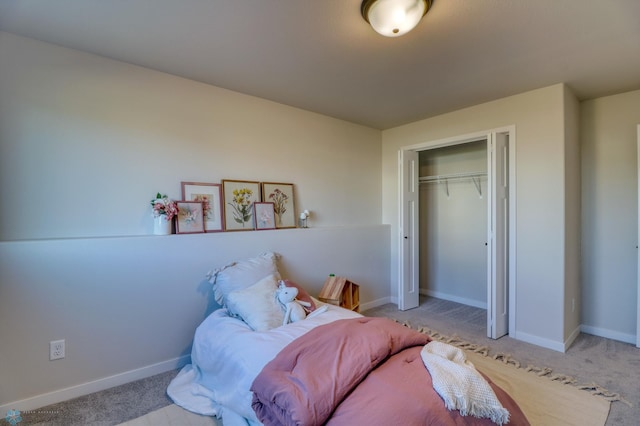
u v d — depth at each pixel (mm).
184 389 2168
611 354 2760
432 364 1478
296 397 1277
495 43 2125
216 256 2707
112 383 2240
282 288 2387
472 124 3406
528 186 3012
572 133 3014
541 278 2943
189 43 2135
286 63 2418
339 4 1717
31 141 2072
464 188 4398
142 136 2490
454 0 1682
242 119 3033
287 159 3373
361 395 1318
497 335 3111
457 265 4469
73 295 2102
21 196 2039
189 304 2568
